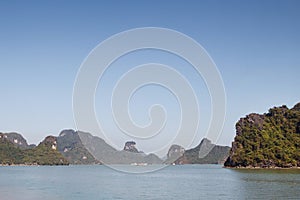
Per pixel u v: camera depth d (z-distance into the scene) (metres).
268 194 42.69
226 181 65.75
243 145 134.50
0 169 139.12
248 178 74.06
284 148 124.75
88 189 48.12
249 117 139.62
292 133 133.12
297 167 121.31
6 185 56.97
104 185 55.34
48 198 38.72
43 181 66.44
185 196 39.62
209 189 48.53
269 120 138.75
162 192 44.09
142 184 57.31
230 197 39.38
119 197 38.78
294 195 41.53
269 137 130.88
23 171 118.12
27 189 49.38
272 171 105.94
